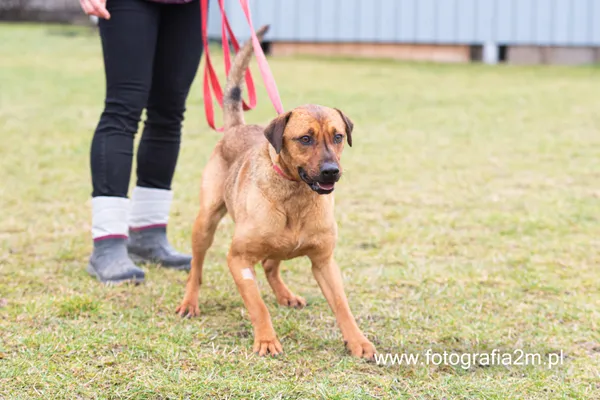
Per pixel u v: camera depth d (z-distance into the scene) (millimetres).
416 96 10750
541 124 9039
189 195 5914
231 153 3715
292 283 4152
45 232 4895
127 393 2760
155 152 4379
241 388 2814
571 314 3682
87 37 16859
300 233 3256
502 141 8172
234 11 13453
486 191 6219
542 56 14562
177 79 4270
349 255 4602
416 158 7379
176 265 4355
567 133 8539
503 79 12391
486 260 4551
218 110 9672
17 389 2770
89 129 8320
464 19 13766
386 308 3742
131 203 4465
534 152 7656
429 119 9297
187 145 7703
